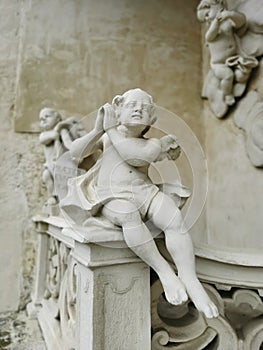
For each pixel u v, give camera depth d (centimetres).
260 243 180
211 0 184
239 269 89
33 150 220
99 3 247
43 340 142
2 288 203
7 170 213
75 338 98
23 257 208
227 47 192
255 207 187
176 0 263
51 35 234
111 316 80
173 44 258
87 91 235
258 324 94
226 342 92
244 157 199
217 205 226
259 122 184
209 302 71
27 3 233
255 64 188
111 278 81
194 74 258
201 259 87
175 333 89
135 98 78
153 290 88
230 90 205
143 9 256
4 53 225
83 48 239
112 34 247
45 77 229
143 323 83
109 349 80
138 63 249
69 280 115
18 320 173
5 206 210
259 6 180
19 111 221
